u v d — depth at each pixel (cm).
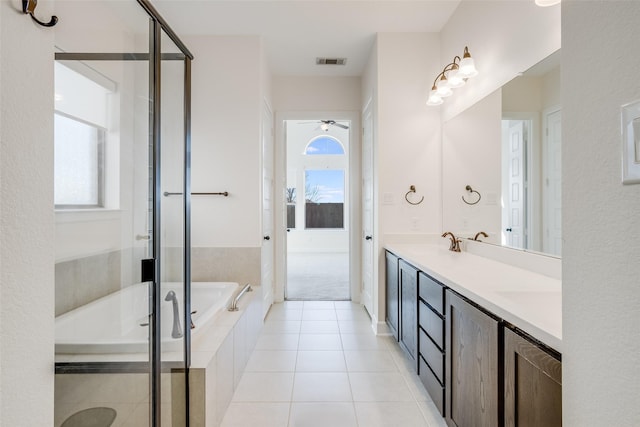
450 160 284
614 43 58
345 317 350
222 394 184
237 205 315
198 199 316
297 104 398
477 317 129
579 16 66
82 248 190
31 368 60
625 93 55
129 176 193
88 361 145
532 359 94
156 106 179
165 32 183
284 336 299
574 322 68
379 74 301
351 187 405
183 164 194
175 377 160
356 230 404
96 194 202
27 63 59
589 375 64
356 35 308
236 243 316
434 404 189
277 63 365
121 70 203
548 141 165
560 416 82
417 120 302
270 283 385
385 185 302
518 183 190
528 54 181
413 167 303
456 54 269
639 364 53
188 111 199
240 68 312
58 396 139
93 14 200
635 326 53
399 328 255
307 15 278
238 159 314
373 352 265
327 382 220
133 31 192
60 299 175
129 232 185
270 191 384
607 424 59
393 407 192
